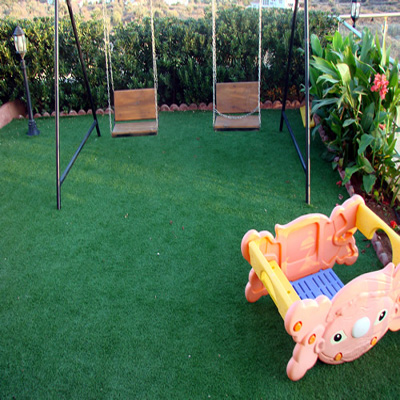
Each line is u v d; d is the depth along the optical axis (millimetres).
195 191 4559
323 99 4582
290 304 2275
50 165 5246
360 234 3734
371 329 2510
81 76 6773
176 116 6758
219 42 6645
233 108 5422
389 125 4207
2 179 4934
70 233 3932
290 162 5086
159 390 2473
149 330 2875
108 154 5484
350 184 4414
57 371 2607
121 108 5258
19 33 5527
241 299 3111
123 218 4133
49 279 3369
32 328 2920
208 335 2820
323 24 6426
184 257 3564
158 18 6855
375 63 4395
